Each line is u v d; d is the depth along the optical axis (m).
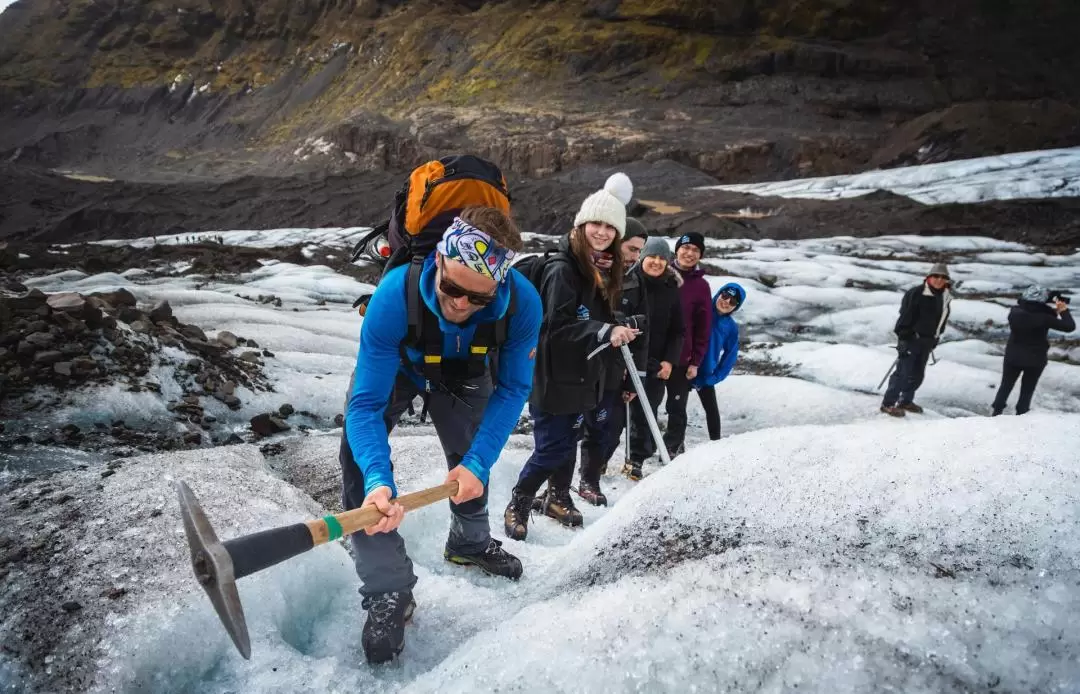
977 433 2.47
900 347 8.99
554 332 3.80
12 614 2.73
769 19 98.56
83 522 3.35
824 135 77.19
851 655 1.96
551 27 109.06
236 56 145.12
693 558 2.43
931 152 66.19
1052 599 1.94
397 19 132.88
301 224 43.59
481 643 2.45
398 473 4.58
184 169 115.56
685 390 6.80
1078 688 1.80
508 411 2.73
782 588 2.17
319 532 2.02
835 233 33.78
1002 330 14.19
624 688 2.05
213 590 1.68
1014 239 31.33
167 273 14.93
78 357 5.83
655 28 101.88
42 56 152.88
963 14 101.31
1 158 127.94
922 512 2.26
